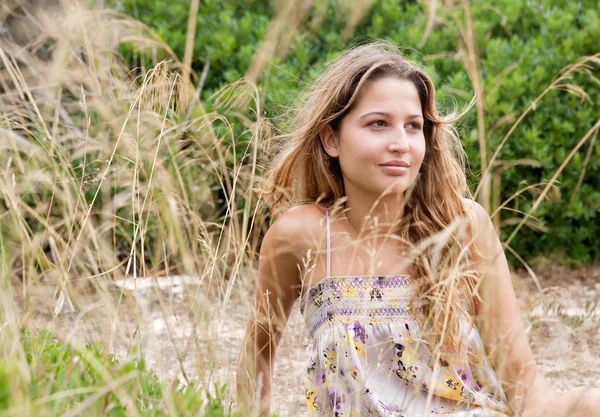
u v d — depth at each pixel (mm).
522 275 5816
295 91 4918
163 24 6191
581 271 5871
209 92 5832
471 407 2408
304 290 2719
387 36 6246
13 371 1710
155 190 2793
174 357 2672
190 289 2447
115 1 5363
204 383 2123
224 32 6160
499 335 2447
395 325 2512
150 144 2775
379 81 2586
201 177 3445
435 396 2430
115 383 1730
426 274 2539
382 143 2547
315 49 6090
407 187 2578
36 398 1799
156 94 2777
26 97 3506
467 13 2529
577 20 6242
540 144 5648
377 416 2373
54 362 2156
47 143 3012
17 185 2816
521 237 5863
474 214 2719
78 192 2648
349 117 2609
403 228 2682
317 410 2510
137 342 2322
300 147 2801
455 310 2387
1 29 3797
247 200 2746
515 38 5988
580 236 5855
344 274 2623
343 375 2459
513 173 5703
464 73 5773
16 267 3145
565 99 5762
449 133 3020
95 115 3850
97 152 3621
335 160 2781
